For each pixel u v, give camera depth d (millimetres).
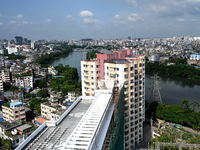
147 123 109188
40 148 35094
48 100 134750
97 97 54281
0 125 86562
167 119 104562
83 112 52438
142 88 85062
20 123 89500
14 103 105250
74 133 35062
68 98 131250
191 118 96250
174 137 79250
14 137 76375
